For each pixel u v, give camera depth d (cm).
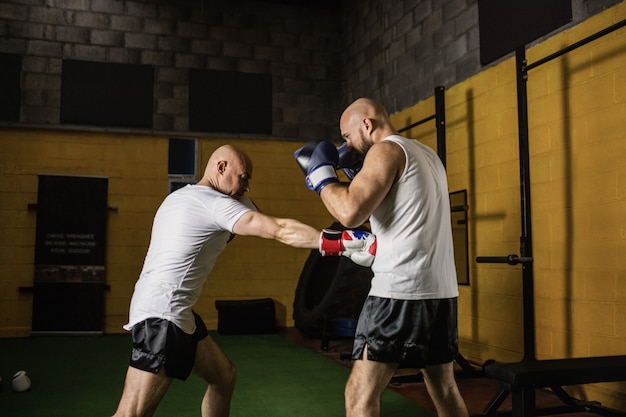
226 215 200
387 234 183
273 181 746
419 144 198
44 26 686
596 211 354
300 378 428
